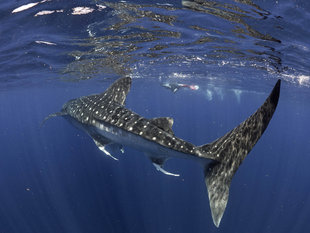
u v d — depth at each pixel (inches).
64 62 597.3
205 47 484.7
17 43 430.6
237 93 1542.8
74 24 356.2
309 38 358.9
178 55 566.6
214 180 161.3
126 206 613.3
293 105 1617.9
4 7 303.6
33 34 390.6
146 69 764.6
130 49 503.5
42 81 988.6
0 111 2920.8
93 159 956.6
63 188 729.6
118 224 540.7
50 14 324.8
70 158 1058.1
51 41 428.5
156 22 353.4
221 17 327.9
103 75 875.4
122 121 205.5
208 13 318.3
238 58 554.9
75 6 305.0
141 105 3774.6
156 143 179.8
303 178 1104.8
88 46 463.8
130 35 409.4
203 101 2506.2
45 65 628.1
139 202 633.0
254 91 1305.4
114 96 252.2
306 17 302.7
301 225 627.2
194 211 604.4
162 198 657.6
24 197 703.7
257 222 610.5
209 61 618.2
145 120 196.4
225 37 407.8
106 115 225.5
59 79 948.6
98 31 385.7
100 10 315.6
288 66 561.6
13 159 1284.4
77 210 603.5
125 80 253.9
